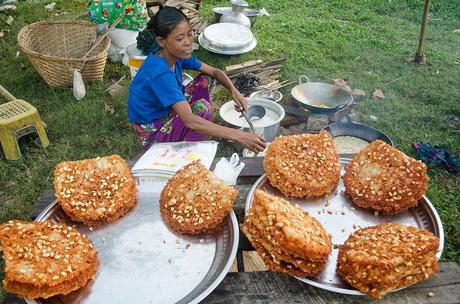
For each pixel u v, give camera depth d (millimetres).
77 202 2275
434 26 6711
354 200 2393
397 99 4926
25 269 1867
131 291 1944
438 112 4723
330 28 6551
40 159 4051
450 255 3145
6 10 6793
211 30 5762
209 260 2090
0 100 4820
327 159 2516
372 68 5570
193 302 1801
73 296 1915
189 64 3555
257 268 2670
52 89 4988
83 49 5496
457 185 3773
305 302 1975
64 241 2066
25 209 3557
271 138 4074
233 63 5602
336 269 2010
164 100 2998
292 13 7102
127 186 2391
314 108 4129
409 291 2014
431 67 5559
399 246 1928
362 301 1968
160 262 2080
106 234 2230
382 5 7344
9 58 5641
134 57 4535
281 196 2467
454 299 1979
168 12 2873
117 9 5293
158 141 3486
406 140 4289
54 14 6742
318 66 5570
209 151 2852
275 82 5066
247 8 7078
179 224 2209
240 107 3582
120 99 4824
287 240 1890
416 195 2312
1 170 3934
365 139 3719
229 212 2250
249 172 2943
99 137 4359
